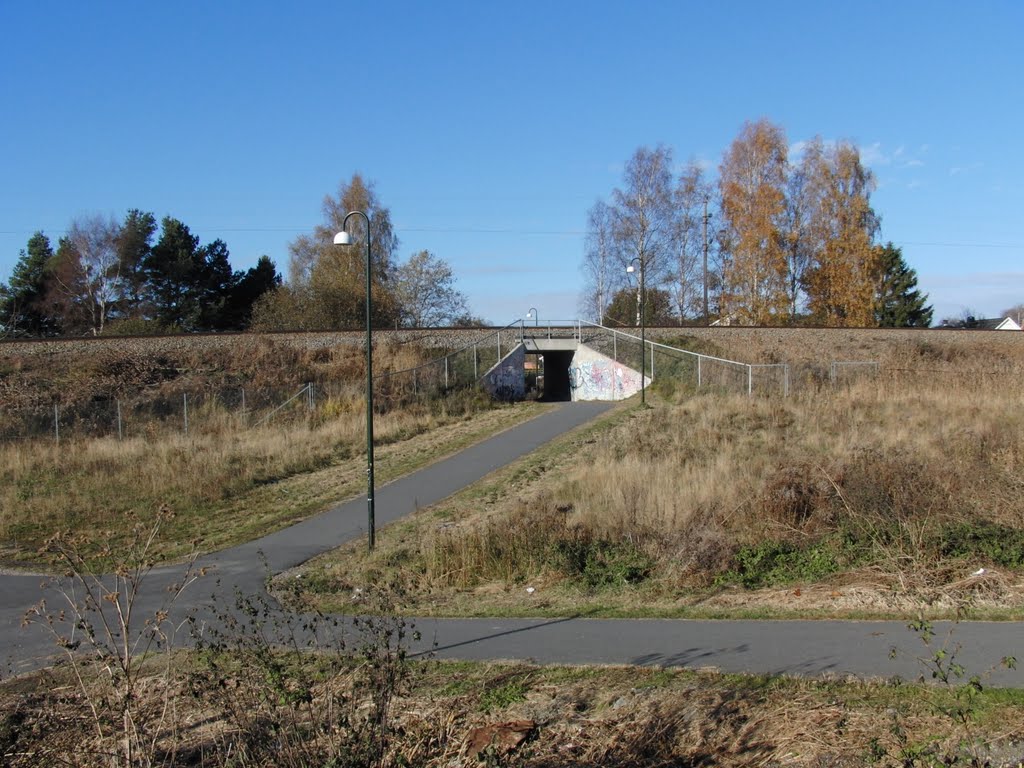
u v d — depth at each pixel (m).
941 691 6.49
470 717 6.66
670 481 14.86
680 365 32.03
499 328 37.78
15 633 10.29
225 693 5.73
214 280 60.31
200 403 28.73
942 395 24.00
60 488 20.14
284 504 18.81
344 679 7.03
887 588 9.90
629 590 10.76
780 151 49.84
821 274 50.47
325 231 52.28
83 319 57.66
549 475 19.33
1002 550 10.88
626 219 49.28
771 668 7.35
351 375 32.56
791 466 14.11
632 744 6.04
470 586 11.69
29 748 6.14
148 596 11.92
